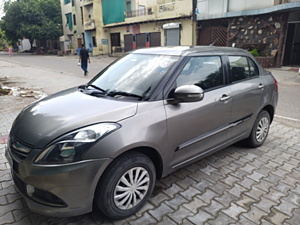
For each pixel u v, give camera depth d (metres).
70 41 38.31
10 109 6.43
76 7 34.03
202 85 3.12
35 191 2.27
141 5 25.25
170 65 2.94
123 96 2.80
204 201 2.82
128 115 2.44
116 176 2.33
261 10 14.05
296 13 13.46
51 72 14.59
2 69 16.14
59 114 2.53
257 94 3.81
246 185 3.13
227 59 3.52
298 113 6.24
